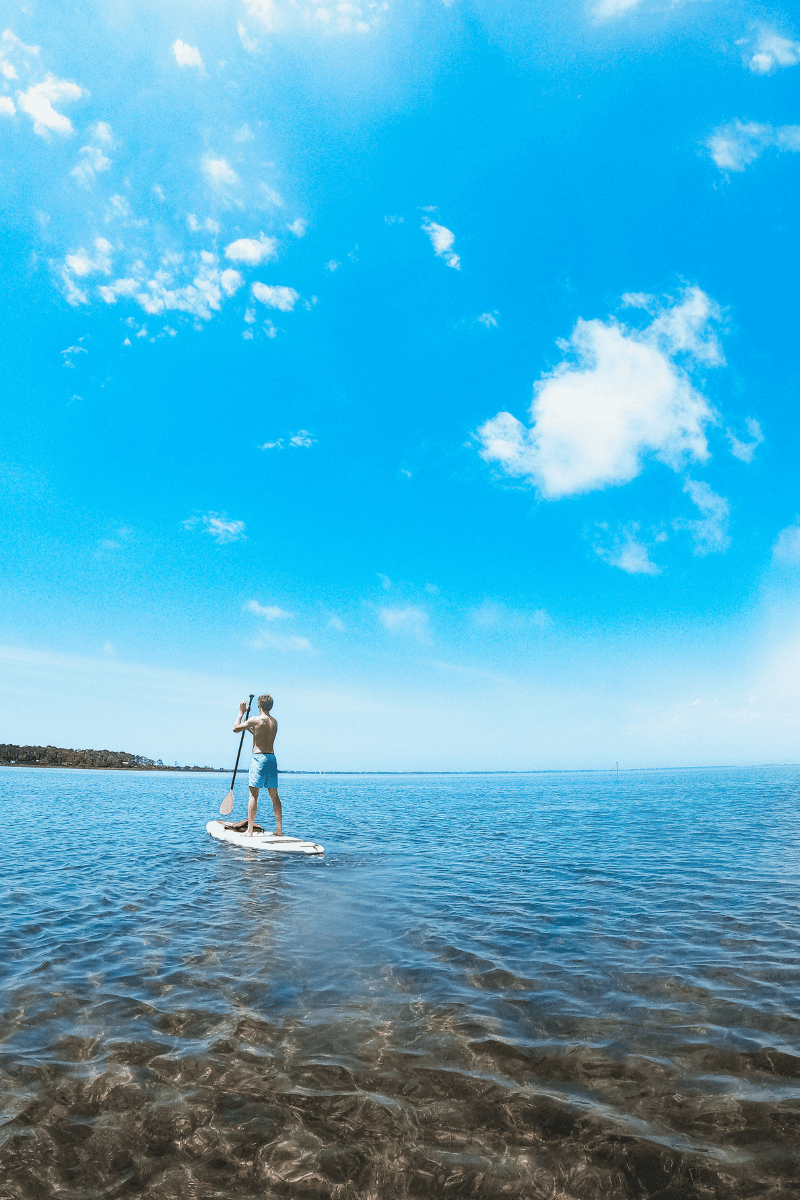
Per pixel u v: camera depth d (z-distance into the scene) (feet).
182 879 30.19
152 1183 9.11
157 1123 10.47
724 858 37.37
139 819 58.08
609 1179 9.19
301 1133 10.26
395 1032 13.85
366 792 132.05
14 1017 14.40
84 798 83.51
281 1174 9.31
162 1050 12.91
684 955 19.16
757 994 16.05
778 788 124.98
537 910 24.70
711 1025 14.23
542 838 47.65
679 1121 10.55
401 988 16.44
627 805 83.76
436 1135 10.23
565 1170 9.40
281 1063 12.42
